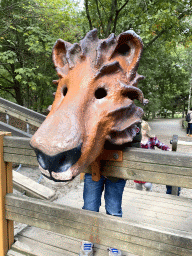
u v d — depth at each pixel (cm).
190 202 289
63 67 162
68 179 116
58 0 766
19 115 497
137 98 149
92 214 160
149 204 282
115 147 155
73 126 118
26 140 179
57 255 196
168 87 1931
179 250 137
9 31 852
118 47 151
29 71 794
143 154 147
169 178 142
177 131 1745
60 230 171
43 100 1366
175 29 988
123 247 152
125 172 154
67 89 151
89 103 134
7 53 793
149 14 908
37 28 795
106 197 189
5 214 195
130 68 150
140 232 146
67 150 111
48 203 177
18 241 210
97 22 1012
